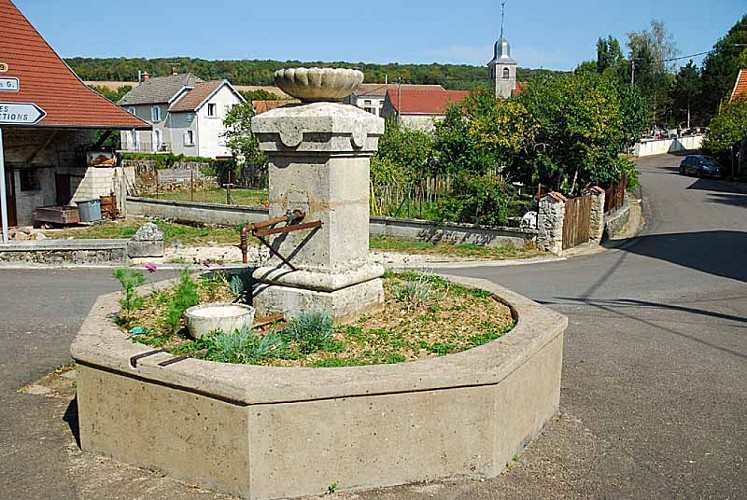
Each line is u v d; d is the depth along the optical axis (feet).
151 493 13.41
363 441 13.20
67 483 13.89
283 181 18.39
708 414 18.56
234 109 116.26
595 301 34.78
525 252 52.85
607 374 21.99
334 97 18.21
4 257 43.98
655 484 14.39
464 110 111.55
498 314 19.47
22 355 23.48
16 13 70.23
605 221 60.80
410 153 74.38
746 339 26.91
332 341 16.31
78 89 70.38
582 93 62.59
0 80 45.85
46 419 17.54
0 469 14.60
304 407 12.74
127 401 14.34
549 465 15.03
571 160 64.03
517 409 15.14
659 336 27.22
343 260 18.40
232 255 50.42
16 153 66.74
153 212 74.33
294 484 13.01
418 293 20.44
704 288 38.55
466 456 13.97
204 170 112.78
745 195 96.84
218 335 15.57
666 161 167.84
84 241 45.93
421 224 58.08
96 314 18.31
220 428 13.01
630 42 232.73
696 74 225.56
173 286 22.13
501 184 58.54
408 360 15.14
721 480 14.67
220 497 13.14
